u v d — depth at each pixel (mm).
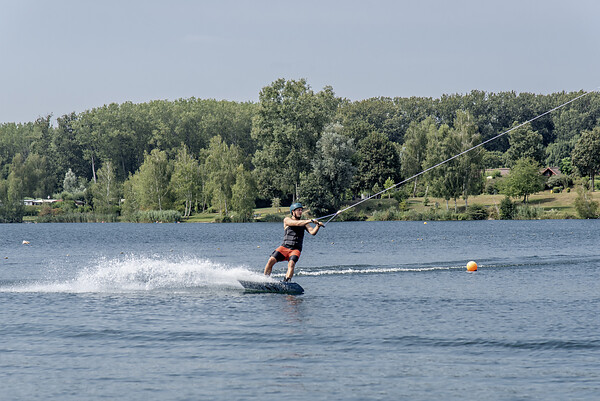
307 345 23828
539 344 23594
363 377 20016
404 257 63844
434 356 22266
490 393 18484
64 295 35688
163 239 114500
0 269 55781
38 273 51062
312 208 185875
